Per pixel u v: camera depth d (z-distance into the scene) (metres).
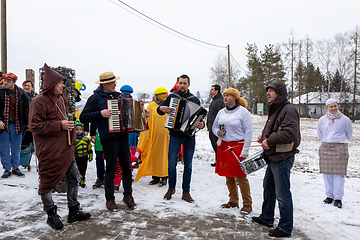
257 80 48.72
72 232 3.18
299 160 9.56
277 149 3.37
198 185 5.64
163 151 5.38
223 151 4.22
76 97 7.02
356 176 7.34
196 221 3.70
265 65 49.69
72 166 3.47
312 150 12.22
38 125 3.06
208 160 8.75
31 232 3.13
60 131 3.21
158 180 5.64
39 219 3.49
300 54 48.22
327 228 3.71
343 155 4.71
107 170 3.98
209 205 4.40
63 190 4.59
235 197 4.35
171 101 4.49
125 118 3.91
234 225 3.65
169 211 4.01
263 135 3.62
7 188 4.58
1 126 5.06
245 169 3.63
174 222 3.62
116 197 4.60
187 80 4.64
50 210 3.25
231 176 4.10
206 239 3.17
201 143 13.38
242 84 51.56
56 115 3.28
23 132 5.71
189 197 4.55
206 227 3.52
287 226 3.36
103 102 4.00
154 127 5.37
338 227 3.76
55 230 3.21
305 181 6.40
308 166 8.46
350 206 4.64
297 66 48.44
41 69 4.49
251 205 4.20
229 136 4.15
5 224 3.31
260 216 3.76
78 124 4.91
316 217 4.12
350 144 15.16
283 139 3.24
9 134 5.30
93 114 3.82
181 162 7.95
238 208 4.33
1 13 11.38
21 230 3.16
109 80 4.02
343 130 4.76
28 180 5.14
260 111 45.09
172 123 4.47
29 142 5.88
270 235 3.36
